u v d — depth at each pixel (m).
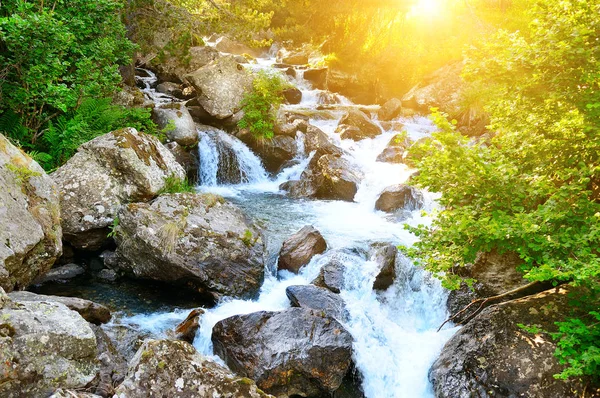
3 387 3.78
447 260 5.19
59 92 8.43
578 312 5.30
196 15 16.14
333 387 5.44
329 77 22.89
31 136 9.16
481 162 4.94
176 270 7.00
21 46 8.18
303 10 25.72
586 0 4.71
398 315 7.18
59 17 9.42
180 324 6.19
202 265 7.15
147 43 16.38
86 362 4.34
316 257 7.86
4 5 8.52
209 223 7.70
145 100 13.21
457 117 16.08
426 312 7.18
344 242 8.63
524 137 5.61
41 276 7.11
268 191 12.42
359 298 7.14
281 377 5.34
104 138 8.23
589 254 4.21
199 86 13.76
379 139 15.05
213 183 12.56
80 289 7.12
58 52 8.95
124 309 6.63
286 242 8.18
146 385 3.92
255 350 5.48
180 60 19.38
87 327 4.44
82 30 9.95
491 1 17.53
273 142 13.63
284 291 7.27
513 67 4.97
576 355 4.44
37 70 8.09
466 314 6.72
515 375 4.98
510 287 6.75
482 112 14.91
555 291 5.73
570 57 4.54
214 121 13.81
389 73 21.44
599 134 4.71
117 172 8.02
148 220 7.22
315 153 12.92
